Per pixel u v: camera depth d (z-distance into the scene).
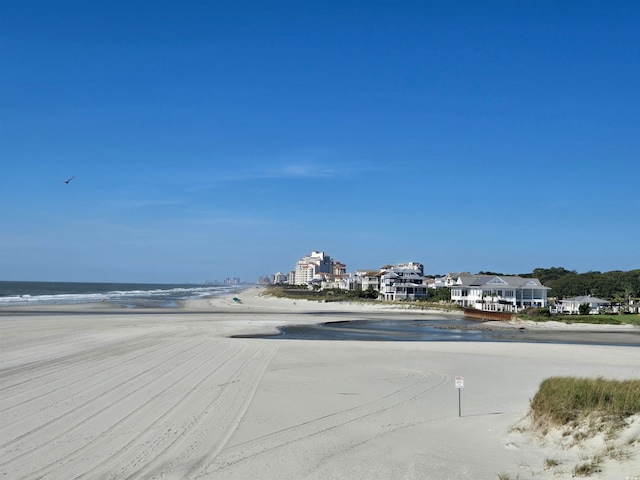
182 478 11.95
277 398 21.28
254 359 33.09
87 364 29.05
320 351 38.22
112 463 12.98
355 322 77.06
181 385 23.38
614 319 82.56
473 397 22.64
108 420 17.09
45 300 124.12
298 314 91.12
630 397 14.88
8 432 15.64
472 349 42.06
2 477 12.02
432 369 30.83
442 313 103.75
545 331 69.62
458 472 11.84
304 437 15.49
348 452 13.77
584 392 15.60
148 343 40.28
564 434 14.10
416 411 19.59
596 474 10.94
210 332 52.09
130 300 133.62
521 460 12.73
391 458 13.06
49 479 11.90
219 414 18.20
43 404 19.23
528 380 27.69
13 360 30.11
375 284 168.00
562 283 145.75
